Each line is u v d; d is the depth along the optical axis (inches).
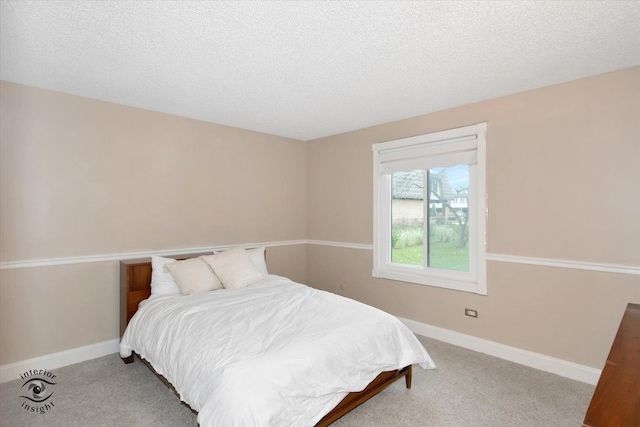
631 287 93.0
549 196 106.7
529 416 82.2
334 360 73.7
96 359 115.9
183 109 131.6
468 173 127.8
